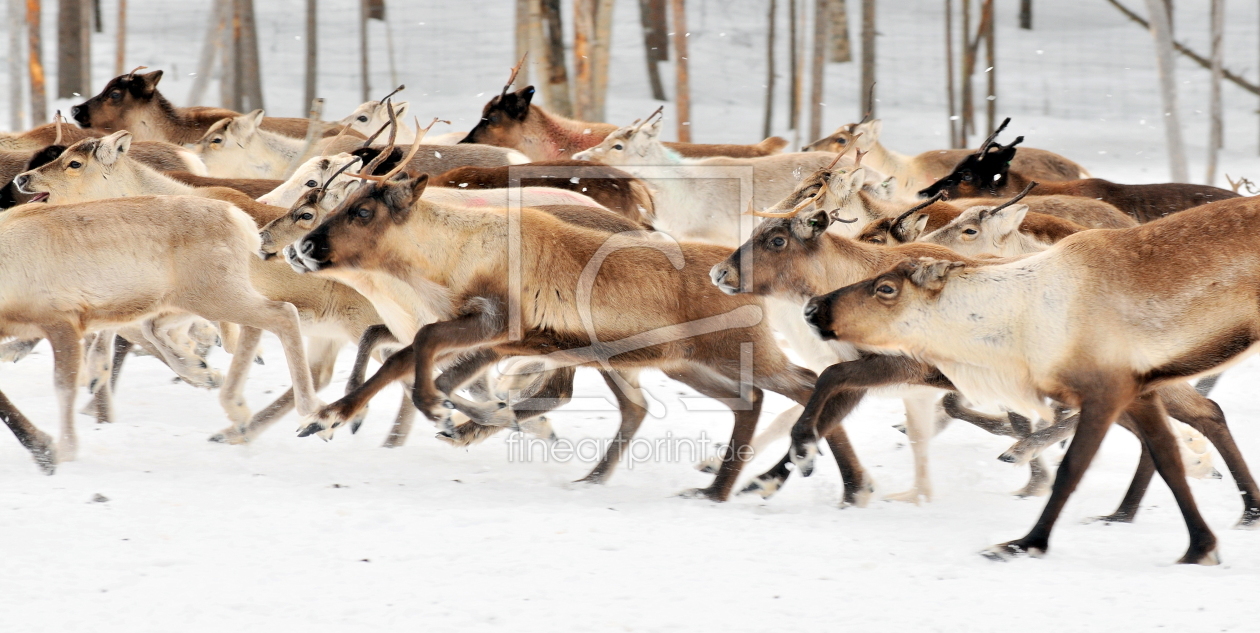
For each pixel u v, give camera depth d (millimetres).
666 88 106250
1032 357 20859
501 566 18250
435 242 24234
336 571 17906
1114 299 20391
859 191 34375
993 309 21141
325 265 24312
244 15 77500
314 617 16125
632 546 19406
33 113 64500
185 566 18031
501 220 24453
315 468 24922
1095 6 142750
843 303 21641
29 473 23688
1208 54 124625
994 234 30359
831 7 115375
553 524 20547
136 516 20422
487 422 24953
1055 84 113938
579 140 54125
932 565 18891
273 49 109750
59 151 37781
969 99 91438
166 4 122438
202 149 50094
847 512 22828
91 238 25500
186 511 20812
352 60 108188
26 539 19062
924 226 29484
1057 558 19703
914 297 21578
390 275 24625
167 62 103250
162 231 26406
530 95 53406
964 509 23719
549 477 25328
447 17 122938
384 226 24078
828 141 56750
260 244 27812
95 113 53000
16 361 35000
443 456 26891
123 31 84375
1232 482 26109
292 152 51531
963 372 21891
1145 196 40625
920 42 125938
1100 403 20297
